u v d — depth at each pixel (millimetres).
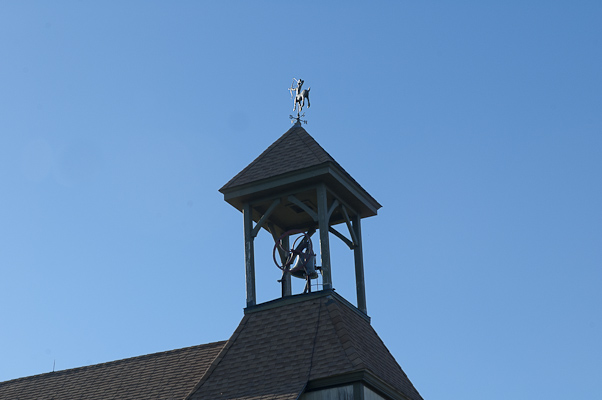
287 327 34875
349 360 32281
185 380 36344
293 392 31719
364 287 37906
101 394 37562
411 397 35062
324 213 36250
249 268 36906
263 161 38031
